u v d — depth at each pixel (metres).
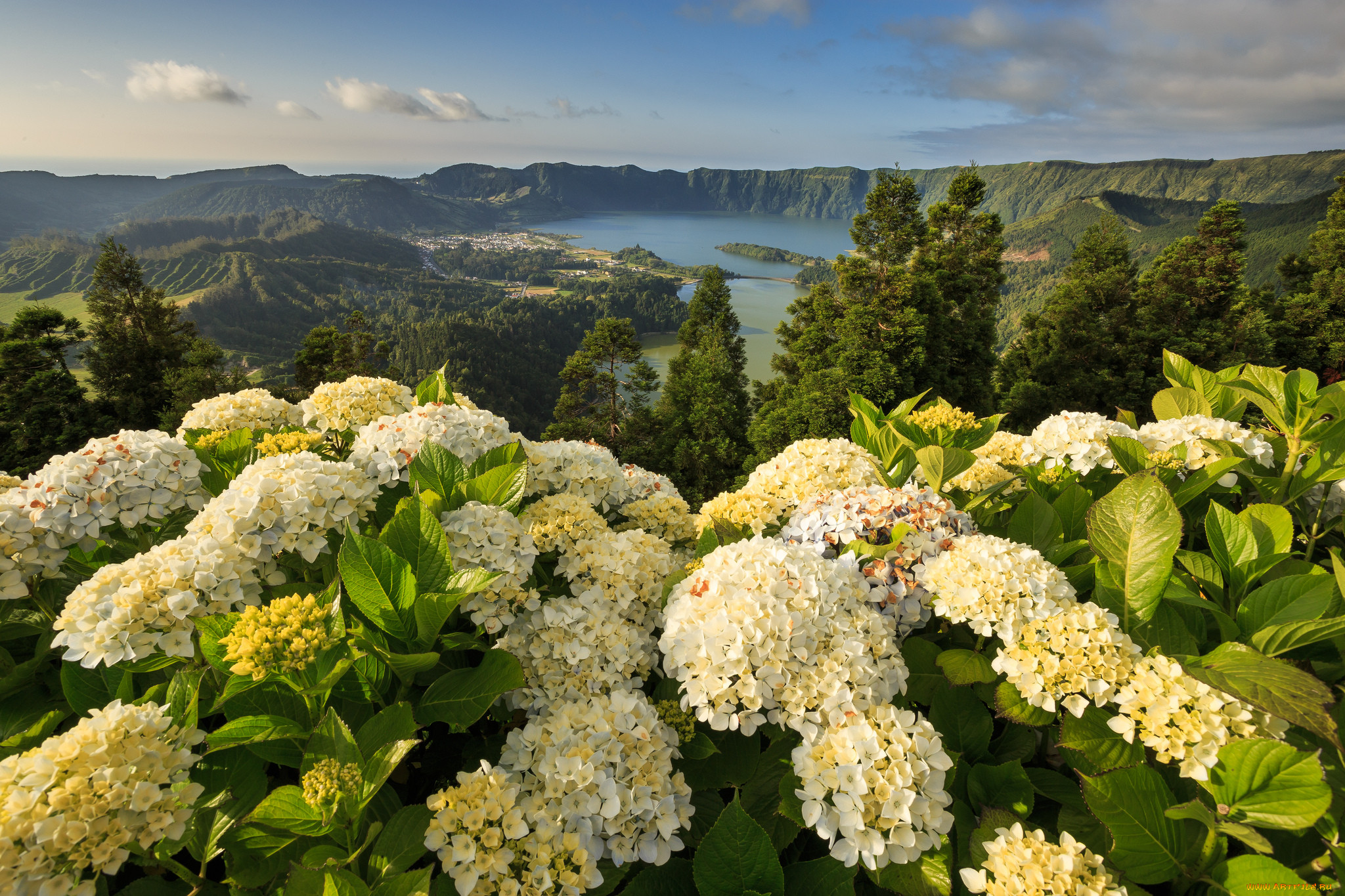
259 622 1.68
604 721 1.85
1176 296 39.78
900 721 1.79
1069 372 41.53
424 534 2.16
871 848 1.59
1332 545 3.00
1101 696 1.78
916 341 32.28
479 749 2.10
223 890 1.65
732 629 1.90
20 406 43.97
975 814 1.84
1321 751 1.73
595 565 2.37
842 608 2.10
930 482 2.92
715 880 1.62
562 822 1.68
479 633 2.20
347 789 1.47
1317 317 41.09
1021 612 1.95
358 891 1.37
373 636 1.93
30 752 1.50
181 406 46.81
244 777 1.80
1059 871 1.55
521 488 2.68
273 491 2.21
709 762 2.08
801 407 32.03
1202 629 2.24
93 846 1.45
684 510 3.20
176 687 1.86
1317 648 2.07
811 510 2.69
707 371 43.12
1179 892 1.63
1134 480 2.08
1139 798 1.62
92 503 2.40
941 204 41.47
